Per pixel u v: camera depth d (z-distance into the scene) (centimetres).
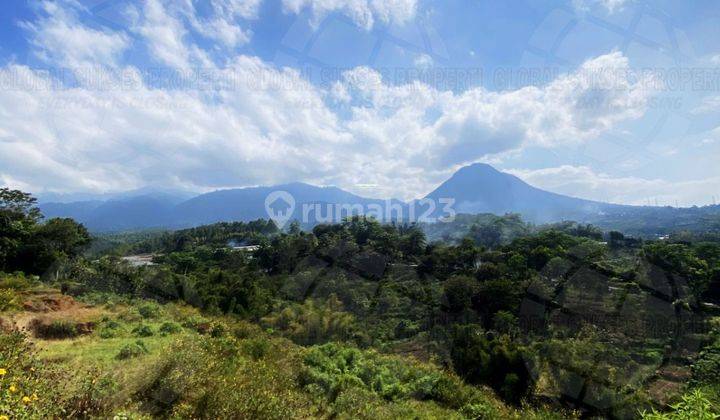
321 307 3456
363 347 2717
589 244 4472
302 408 850
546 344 2164
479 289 3359
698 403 430
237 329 1495
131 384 651
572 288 3394
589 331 2720
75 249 3750
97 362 900
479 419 1228
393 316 3425
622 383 1942
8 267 3034
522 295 3281
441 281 4175
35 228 3325
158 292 2997
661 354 2406
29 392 468
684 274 3353
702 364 2098
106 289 2650
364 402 1051
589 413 1755
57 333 1328
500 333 2838
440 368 1811
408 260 5012
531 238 4944
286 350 1356
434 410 1197
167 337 1324
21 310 1483
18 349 618
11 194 3416
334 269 4528
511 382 1869
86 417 515
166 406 640
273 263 5344
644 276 3372
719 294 3156
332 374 1207
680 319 2809
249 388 747
